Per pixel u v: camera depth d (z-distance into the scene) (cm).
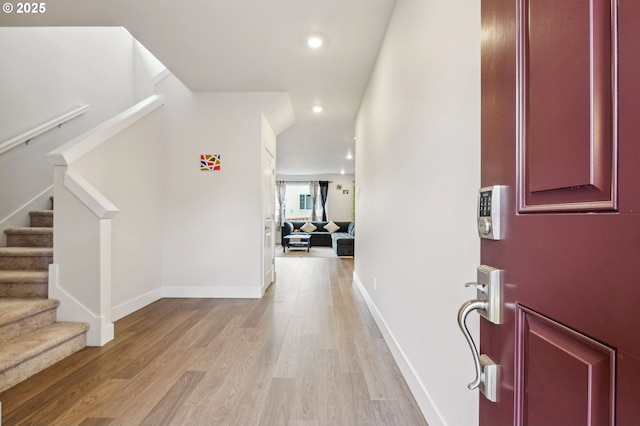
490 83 67
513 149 59
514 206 58
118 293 331
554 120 49
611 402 39
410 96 193
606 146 40
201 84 388
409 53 196
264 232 439
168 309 363
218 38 284
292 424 161
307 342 267
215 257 416
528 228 54
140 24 262
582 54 44
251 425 161
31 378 205
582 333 43
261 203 418
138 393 189
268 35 278
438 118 146
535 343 53
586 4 43
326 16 251
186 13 247
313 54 312
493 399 65
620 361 38
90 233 259
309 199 1265
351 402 180
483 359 69
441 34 143
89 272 258
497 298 63
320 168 1095
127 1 234
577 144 44
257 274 416
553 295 49
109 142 318
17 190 334
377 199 311
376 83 318
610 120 40
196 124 414
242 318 331
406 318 202
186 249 416
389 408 174
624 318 38
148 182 385
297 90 404
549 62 50
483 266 69
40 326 245
